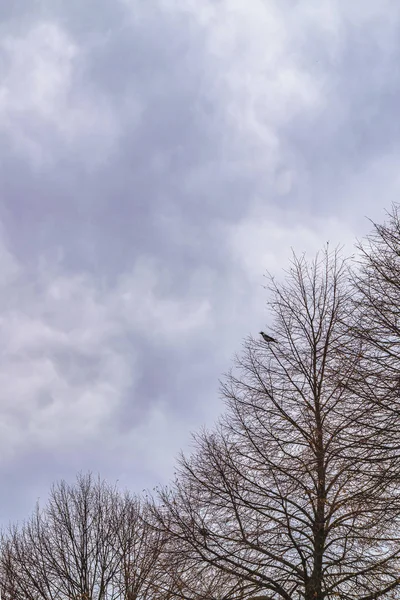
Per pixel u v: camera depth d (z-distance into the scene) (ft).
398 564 54.44
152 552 70.54
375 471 54.95
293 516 57.98
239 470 62.85
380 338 57.88
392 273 59.72
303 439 62.59
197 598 57.31
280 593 55.31
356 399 58.44
